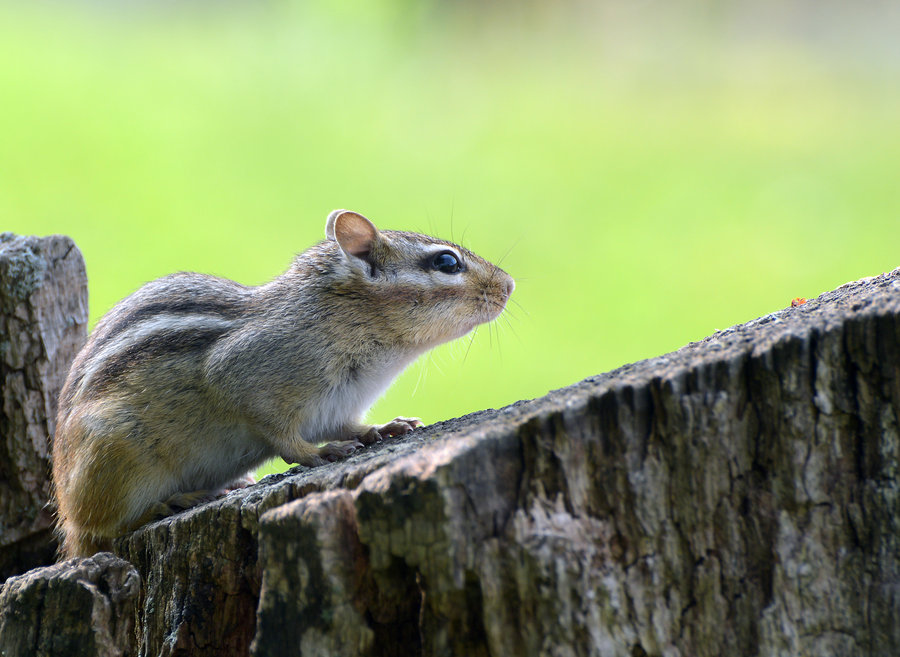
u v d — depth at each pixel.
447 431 3.03
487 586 2.99
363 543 3.00
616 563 3.00
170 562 3.03
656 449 3.00
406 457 3.00
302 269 3.09
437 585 2.99
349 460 3.03
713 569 3.00
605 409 3.00
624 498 3.00
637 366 3.01
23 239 3.11
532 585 2.99
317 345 3.08
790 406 3.00
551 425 3.00
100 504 3.07
